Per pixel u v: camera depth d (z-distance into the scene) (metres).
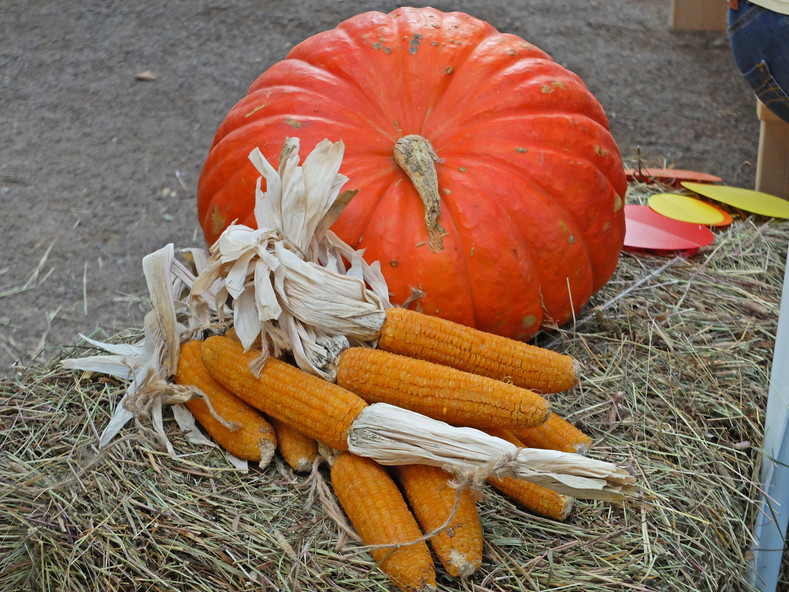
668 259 3.21
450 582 1.80
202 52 6.23
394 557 1.71
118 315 3.88
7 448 2.24
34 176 4.91
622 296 2.92
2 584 1.93
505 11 6.87
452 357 2.03
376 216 2.34
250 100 2.61
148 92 5.78
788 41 3.01
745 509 2.25
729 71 6.31
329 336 2.05
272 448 2.04
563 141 2.47
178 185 4.95
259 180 2.16
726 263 3.20
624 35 6.70
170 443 2.14
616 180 2.64
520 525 1.94
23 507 1.98
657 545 1.91
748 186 5.03
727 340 2.72
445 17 2.70
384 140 2.44
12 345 3.64
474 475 1.71
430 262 2.30
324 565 1.79
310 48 2.64
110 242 4.41
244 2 6.86
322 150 2.12
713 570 1.98
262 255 2.00
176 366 2.27
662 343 2.68
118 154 5.16
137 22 6.60
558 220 2.42
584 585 1.79
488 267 2.33
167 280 2.22
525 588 1.78
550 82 2.54
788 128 3.79
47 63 6.04
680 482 2.14
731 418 2.40
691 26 6.81
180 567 1.81
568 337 2.68
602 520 1.97
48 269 4.18
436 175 2.29
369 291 2.10
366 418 1.86
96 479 2.02
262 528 1.87
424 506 1.82
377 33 2.59
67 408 2.37
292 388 1.95
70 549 1.89
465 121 2.46
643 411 2.37
